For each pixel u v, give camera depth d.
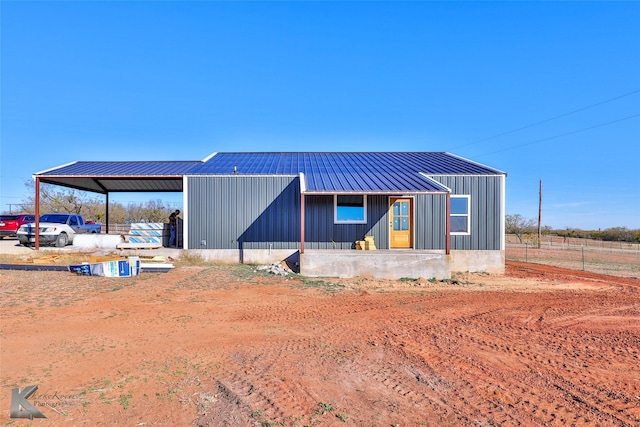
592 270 16.52
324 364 4.93
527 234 39.22
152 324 6.39
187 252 14.42
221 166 16.09
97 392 3.93
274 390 4.12
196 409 3.67
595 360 5.35
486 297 9.66
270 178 14.59
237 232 14.47
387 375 4.64
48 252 14.84
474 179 14.54
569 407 3.95
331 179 13.51
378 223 14.57
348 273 12.33
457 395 4.16
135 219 37.09
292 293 9.47
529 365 5.11
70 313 6.85
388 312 7.85
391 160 17.69
